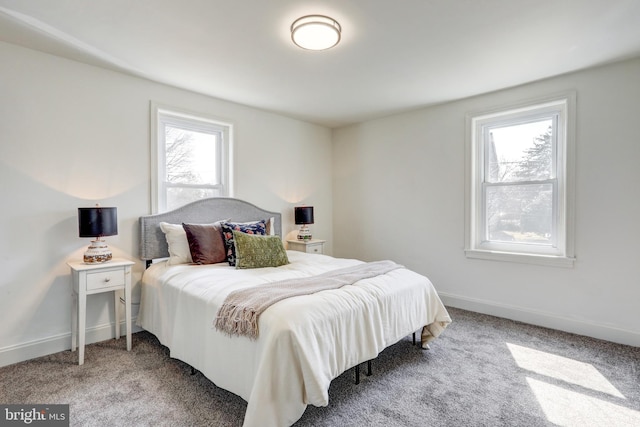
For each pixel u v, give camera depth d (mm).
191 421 1629
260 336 1544
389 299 2080
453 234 3621
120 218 2775
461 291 3562
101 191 2676
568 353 2424
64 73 2494
